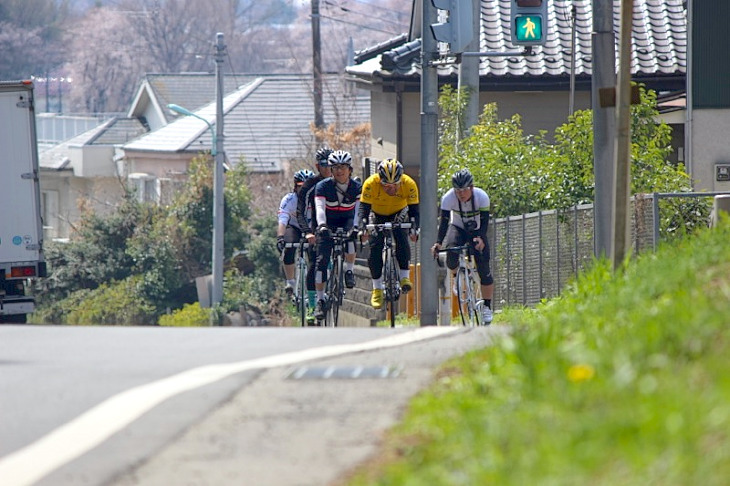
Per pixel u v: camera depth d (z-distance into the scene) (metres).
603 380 20.73
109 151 199.00
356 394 24.84
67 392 27.27
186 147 178.12
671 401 18.31
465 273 50.62
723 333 22.61
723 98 73.94
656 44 105.56
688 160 74.44
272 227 138.50
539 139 92.75
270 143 180.88
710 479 15.89
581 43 104.94
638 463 16.48
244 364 29.86
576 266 62.34
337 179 51.59
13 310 67.44
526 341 24.41
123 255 141.00
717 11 73.81
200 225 140.75
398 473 18.47
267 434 22.05
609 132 47.88
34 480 20.05
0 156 67.06
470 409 21.19
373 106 121.88
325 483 18.95
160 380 28.25
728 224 38.53
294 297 56.66
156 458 20.92
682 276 29.95
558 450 17.47
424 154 57.03
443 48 66.25
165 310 138.50
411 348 30.70
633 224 57.03
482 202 50.16
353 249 52.81
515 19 54.22
